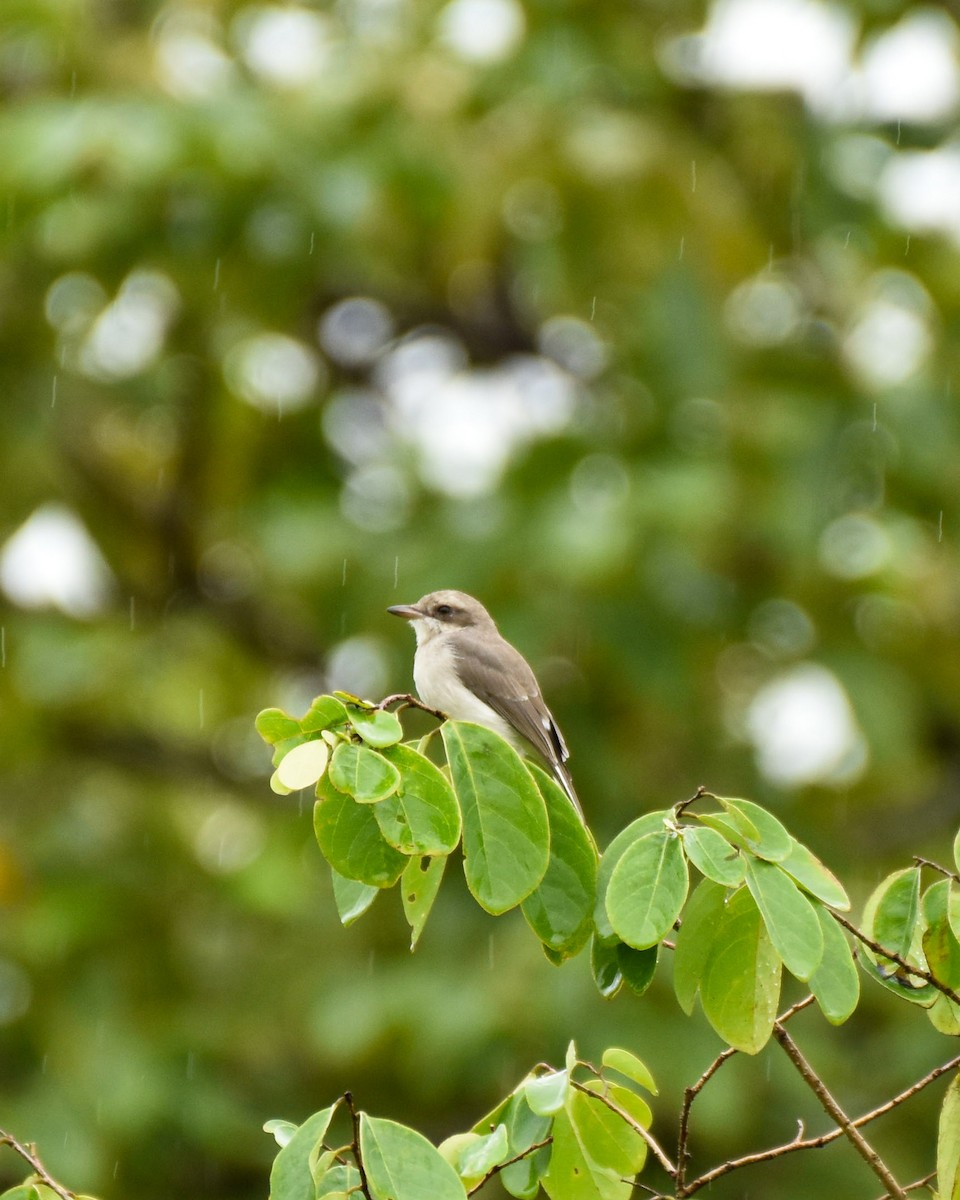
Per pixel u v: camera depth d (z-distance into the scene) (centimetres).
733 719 1559
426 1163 487
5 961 1473
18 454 1631
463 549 1428
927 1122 1309
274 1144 1380
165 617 1759
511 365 1889
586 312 1543
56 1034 1400
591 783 1443
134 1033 1408
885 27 1549
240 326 1583
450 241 1527
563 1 1549
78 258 1499
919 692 1595
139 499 1720
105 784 1678
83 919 1497
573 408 1605
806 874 514
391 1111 1422
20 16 1494
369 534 1533
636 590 1405
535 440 1475
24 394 1641
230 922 1543
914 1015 1358
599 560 1337
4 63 1553
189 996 1487
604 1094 571
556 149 1425
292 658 1803
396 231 1559
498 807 530
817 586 1464
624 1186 562
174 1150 1388
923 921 562
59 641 1647
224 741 1750
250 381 1622
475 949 1359
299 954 1466
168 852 1605
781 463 1459
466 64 1505
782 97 1576
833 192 1555
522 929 1352
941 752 1691
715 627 1473
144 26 1639
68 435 1684
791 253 1570
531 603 1396
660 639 1409
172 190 1434
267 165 1405
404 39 1527
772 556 1467
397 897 1446
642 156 1432
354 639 1494
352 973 1388
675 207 1452
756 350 1546
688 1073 1227
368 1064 1420
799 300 1592
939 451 1502
